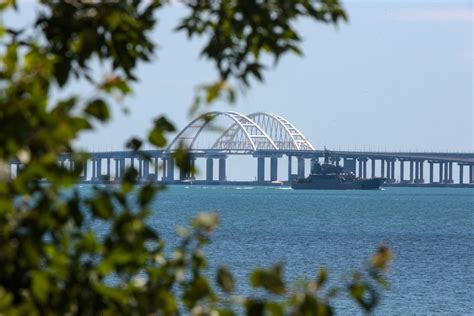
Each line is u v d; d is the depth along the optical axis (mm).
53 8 23500
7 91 20844
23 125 19719
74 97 20562
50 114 20359
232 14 24500
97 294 21531
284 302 21250
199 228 23562
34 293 20188
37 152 19906
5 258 20391
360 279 22859
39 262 20734
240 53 24750
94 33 22969
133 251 21812
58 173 19812
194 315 21953
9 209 19703
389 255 22891
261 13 24156
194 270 23438
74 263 21438
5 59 21109
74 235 21641
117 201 22047
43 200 20562
